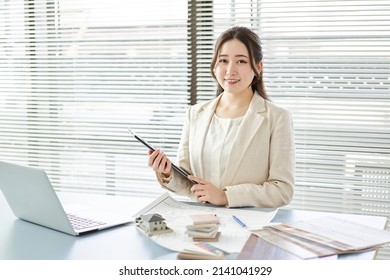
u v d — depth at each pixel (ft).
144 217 4.49
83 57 9.70
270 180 5.93
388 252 7.85
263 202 5.59
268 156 6.07
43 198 4.45
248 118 6.14
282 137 6.01
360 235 4.17
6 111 10.37
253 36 6.15
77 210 5.28
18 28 10.11
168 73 9.20
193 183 6.16
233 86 6.12
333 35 8.13
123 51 9.45
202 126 6.45
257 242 4.04
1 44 10.26
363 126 8.12
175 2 9.03
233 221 4.75
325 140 8.32
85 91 9.77
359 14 7.95
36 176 4.34
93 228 4.54
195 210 5.19
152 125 9.42
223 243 4.07
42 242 4.24
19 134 10.32
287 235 4.19
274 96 8.49
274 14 8.43
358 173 8.18
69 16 9.76
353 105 8.09
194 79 9.06
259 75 6.40
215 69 6.32
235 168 6.04
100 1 9.50
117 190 9.71
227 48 6.08
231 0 8.64
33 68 10.15
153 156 5.55
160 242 4.10
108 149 9.74
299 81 8.36
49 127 10.11
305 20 8.23
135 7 9.27
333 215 5.13
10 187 4.78
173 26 9.07
